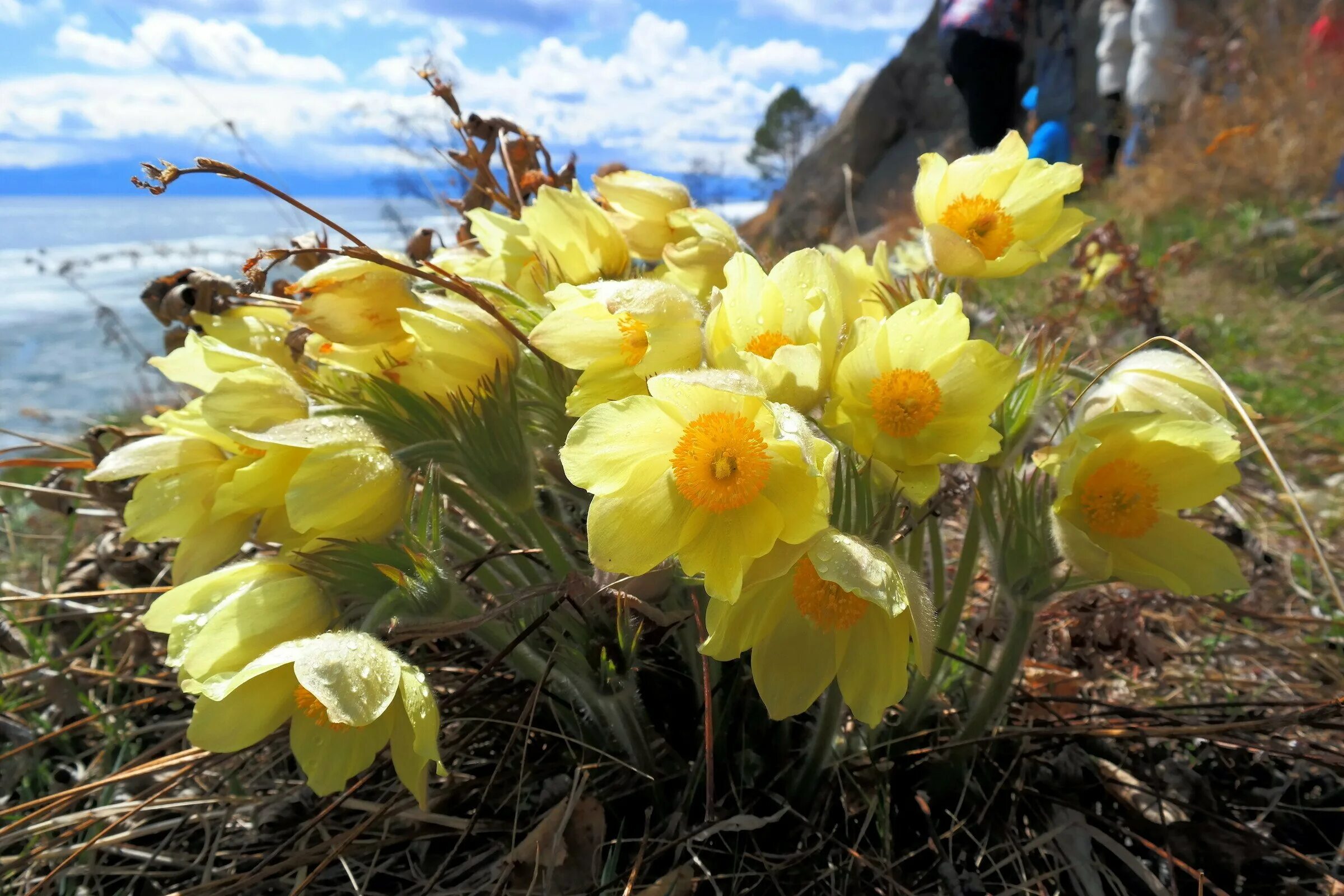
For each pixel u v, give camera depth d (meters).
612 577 0.22
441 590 0.22
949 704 0.30
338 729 0.20
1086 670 0.29
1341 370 0.68
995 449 0.20
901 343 0.20
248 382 0.23
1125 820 0.26
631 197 0.28
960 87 1.19
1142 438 0.21
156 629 0.22
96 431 0.36
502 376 0.24
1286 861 0.25
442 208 0.46
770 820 0.24
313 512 0.21
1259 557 0.36
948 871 0.24
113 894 0.28
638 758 0.25
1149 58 1.24
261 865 0.25
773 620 0.20
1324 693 0.31
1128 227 1.06
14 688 0.36
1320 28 1.19
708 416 0.19
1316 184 1.05
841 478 0.20
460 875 0.26
